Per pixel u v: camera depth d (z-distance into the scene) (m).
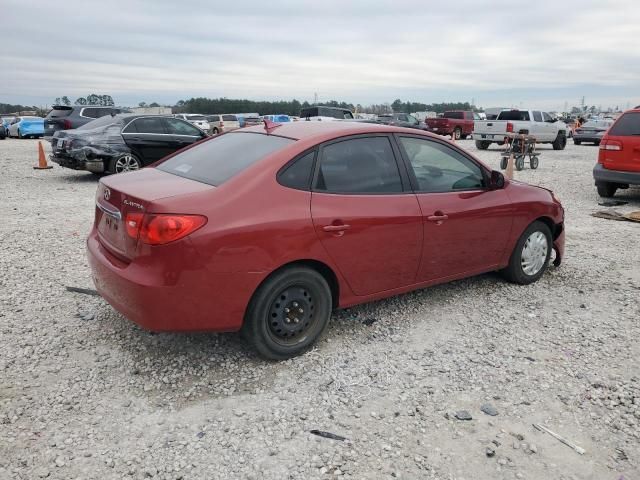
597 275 5.87
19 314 4.52
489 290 5.34
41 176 13.65
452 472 2.79
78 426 3.10
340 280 4.00
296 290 3.82
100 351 3.95
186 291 3.36
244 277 3.50
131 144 12.43
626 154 9.98
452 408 3.35
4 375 3.59
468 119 34.88
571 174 15.22
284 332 3.82
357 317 4.65
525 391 3.54
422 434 3.09
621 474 2.80
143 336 4.19
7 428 3.05
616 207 10.04
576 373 3.77
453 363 3.90
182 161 4.38
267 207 3.59
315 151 3.92
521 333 4.40
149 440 3.00
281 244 3.60
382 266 4.21
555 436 3.09
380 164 4.26
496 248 5.08
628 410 3.35
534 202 5.29
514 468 2.83
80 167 12.09
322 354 3.99
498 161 18.98
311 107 26.77
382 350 4.08
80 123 21.12
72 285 5.21
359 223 3.96
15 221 8.00
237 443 2.98
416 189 4.42
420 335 4.34
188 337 4.19
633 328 4.51
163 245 3.30
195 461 2.84
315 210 3.77
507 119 25.20
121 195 3.61
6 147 25.03
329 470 2.79
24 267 5.73
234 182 3.59
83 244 6.73
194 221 3.34
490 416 3.27
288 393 3.48
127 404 3.32
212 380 3.62
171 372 3.70
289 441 3.01
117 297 3.56
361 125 4.34
